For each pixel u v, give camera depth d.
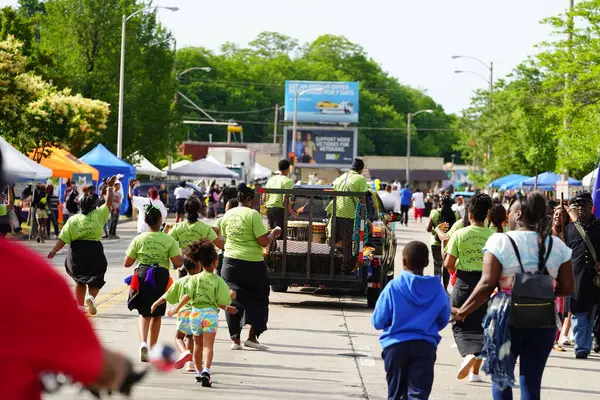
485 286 8.96
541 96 45.34
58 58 65.25
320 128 117.00
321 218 22.36
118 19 66.56
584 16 39.34
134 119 68.00
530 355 8.98
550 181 60.41
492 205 14.03
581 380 13.53
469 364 12.16
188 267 12.33
